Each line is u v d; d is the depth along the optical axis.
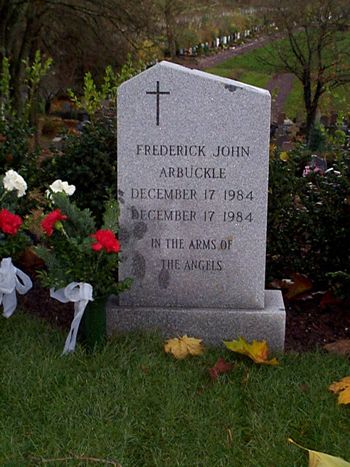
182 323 4.80
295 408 3.92
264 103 4.57
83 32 18.86
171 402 3.91
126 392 4.01
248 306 4.87
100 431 3.63
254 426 3.74
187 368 4.36
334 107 19.12
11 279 4.69
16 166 6.33
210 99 4.59
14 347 4.44
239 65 28.47
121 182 4.74
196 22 26.14
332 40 17.61
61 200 4.52
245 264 4.82
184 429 3.72
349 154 5.99
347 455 3.54
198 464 3.46
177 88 4.58
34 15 17.95
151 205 4.77
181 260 4.84
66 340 4.50
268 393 4.05
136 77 4.59
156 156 4.69
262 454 3.51
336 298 5.62
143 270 4.87
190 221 4.78
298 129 17.23
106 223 4.51
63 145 6.71
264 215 4.74
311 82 19.44
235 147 4.65
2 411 3.83
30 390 3.98
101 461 3.42
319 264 5.88
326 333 5.19
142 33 18.11
